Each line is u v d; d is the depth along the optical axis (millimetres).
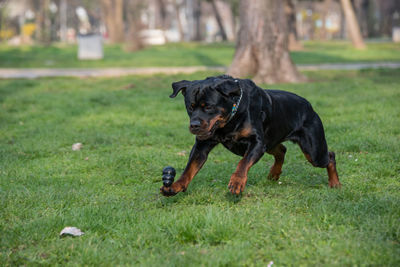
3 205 4582
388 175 5520
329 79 15406
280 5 14305
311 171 5770
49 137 7945
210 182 5461
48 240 3797
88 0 62656
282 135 4660
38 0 59250
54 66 22000
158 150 7059
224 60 24344
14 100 11711
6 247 3678
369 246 3371
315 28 77312
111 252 3531
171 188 4078
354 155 6434
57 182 5551
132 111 10203
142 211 4422
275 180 5449
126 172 5969
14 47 39781
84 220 4133
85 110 10367
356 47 32844
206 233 3701
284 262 3248
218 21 58031
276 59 14383
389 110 9195
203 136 3992
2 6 60219
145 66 21688
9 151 6992
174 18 86812
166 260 3367
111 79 16391
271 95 4605
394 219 3809
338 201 4414
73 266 3385
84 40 26062
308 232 3654
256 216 4055
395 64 21047
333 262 3211
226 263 3264
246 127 4191
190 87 4035
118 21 50781
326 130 7871
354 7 47750
